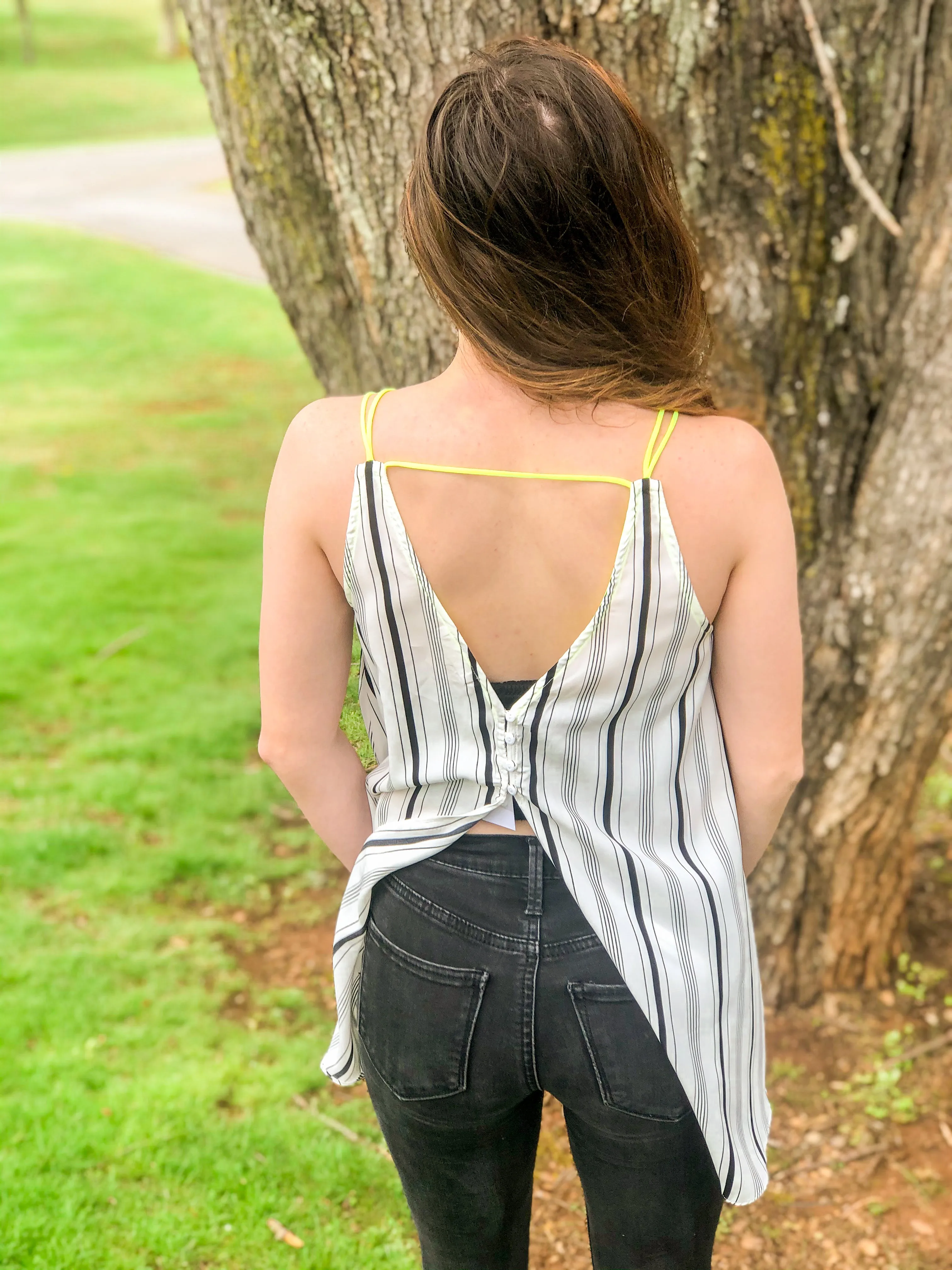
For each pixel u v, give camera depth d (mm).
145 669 4750
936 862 3354
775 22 1899
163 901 3281
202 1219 2189
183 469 7484
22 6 36750
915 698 2479
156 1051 2656
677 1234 1237
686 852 1187
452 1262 1339
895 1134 2426
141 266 14516
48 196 19703
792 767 1210
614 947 1135
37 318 11984
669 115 1923
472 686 1122
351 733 1274
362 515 1094
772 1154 2393
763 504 1095
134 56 39156
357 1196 2264
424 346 2039
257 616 5270
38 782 3881
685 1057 1155
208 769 3982
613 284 1039
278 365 10281
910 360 2223
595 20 1801
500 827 1160
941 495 2303
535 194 1000
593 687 1105
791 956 2748
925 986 2826
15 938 3068
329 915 3223
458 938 1154
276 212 2059
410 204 1079
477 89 1031
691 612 1088
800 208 2072
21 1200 2205
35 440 8117
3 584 5578
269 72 1907
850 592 2404
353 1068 1331
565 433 1077
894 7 1945
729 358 2174
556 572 1088
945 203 2117
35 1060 2609
